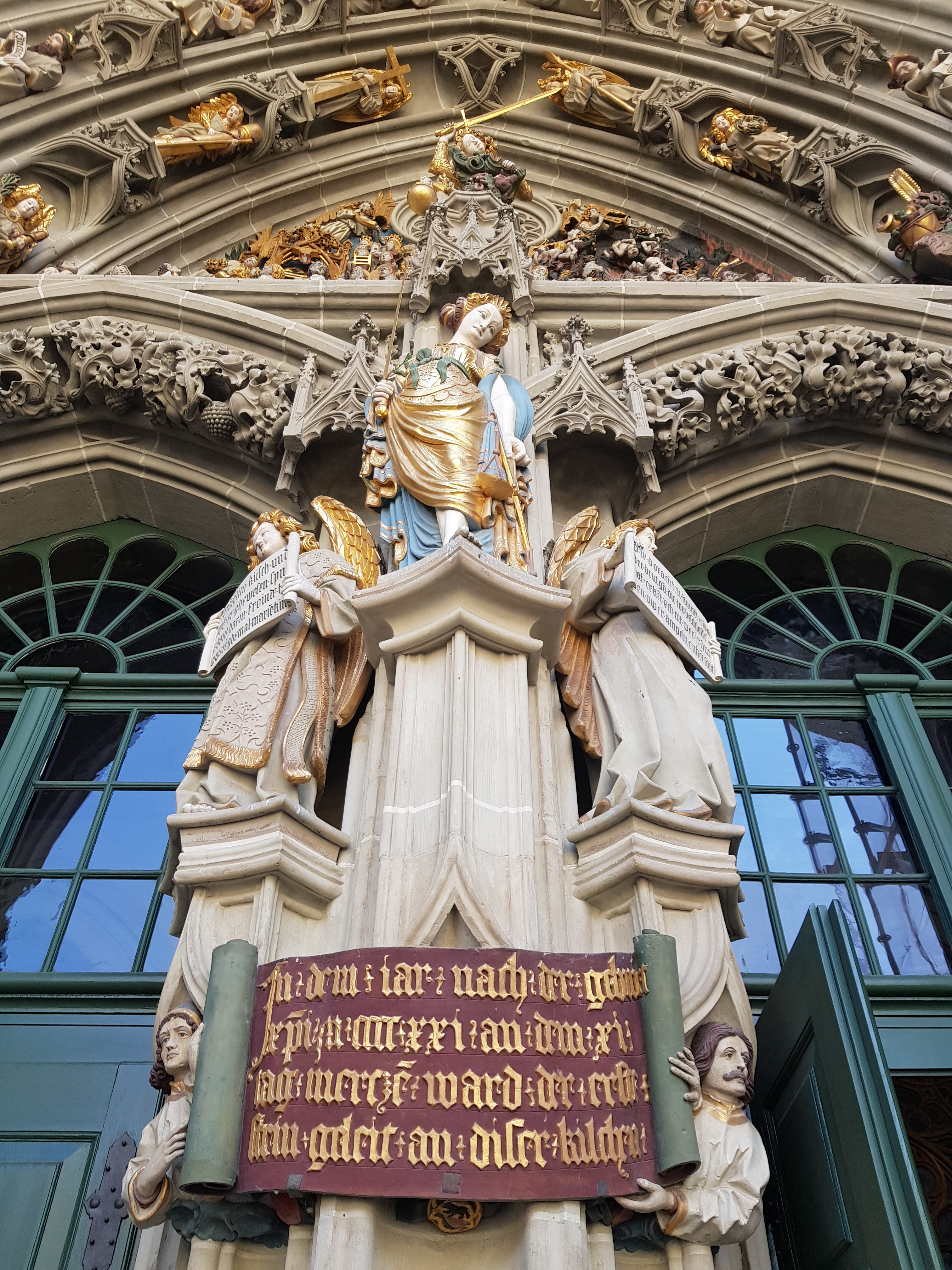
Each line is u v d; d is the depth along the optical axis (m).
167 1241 3.55
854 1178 3.11
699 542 6.29
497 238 6.33
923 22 8.17
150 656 6.03
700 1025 3.29
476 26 9.39
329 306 6.41
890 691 5.75
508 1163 2.88
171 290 6.36
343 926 3.57
